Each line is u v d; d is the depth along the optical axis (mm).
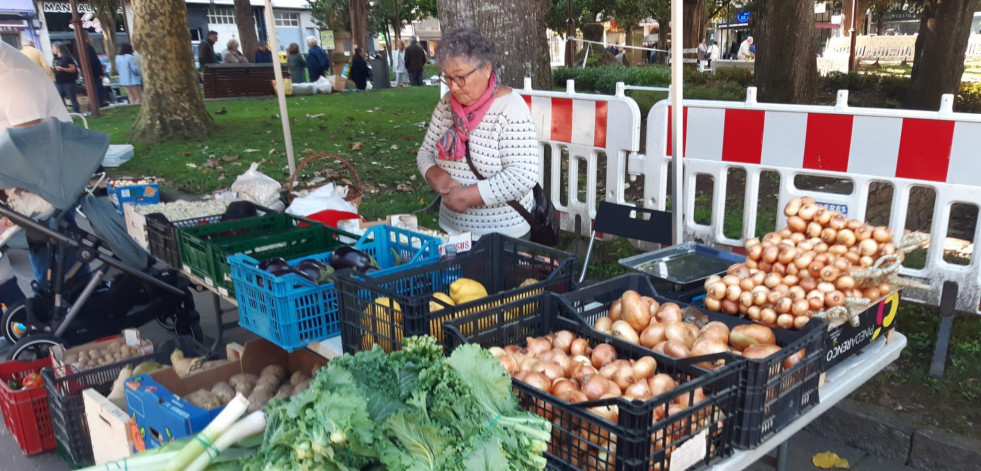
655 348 2141
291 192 4625
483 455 1433
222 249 3361
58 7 33812
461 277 2791
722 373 1727
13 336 4211
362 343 2424
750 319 2344
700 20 25266
